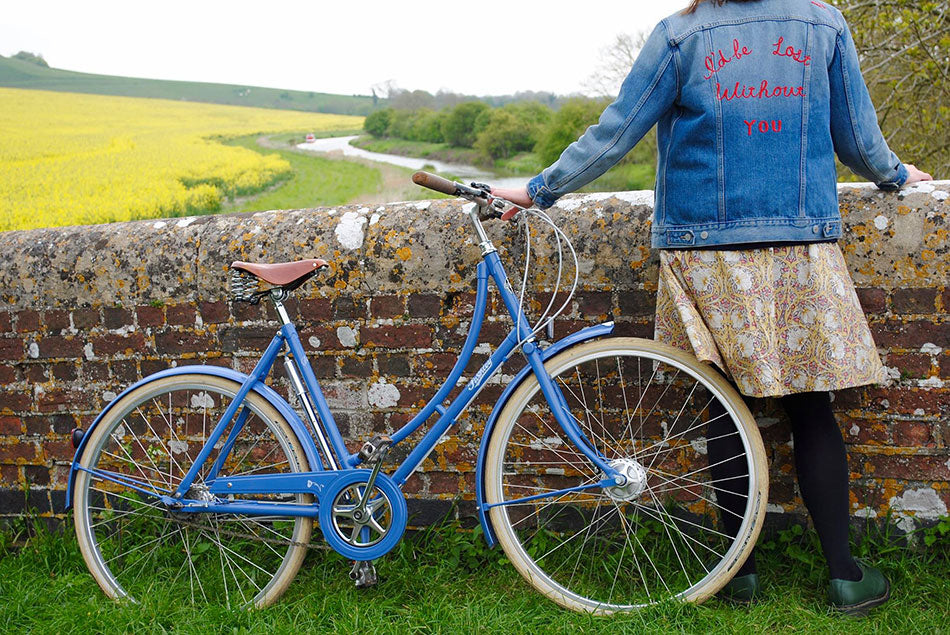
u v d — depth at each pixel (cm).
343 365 234
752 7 174
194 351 241
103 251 242
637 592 209
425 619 199
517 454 232
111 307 244
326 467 212
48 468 257
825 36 173
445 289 225
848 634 182
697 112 175
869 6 560
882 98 620
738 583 199
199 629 199
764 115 172
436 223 224
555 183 189
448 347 228
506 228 220
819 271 176
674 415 222
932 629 182
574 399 227
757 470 192
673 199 182
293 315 234
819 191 175
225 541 234
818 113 174
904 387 205
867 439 210
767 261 176
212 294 237
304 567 231
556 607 204
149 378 222
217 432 216
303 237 231
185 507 216
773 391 174
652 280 214
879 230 199
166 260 238
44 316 248
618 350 197
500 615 199
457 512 236
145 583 227
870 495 212
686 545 216
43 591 224
